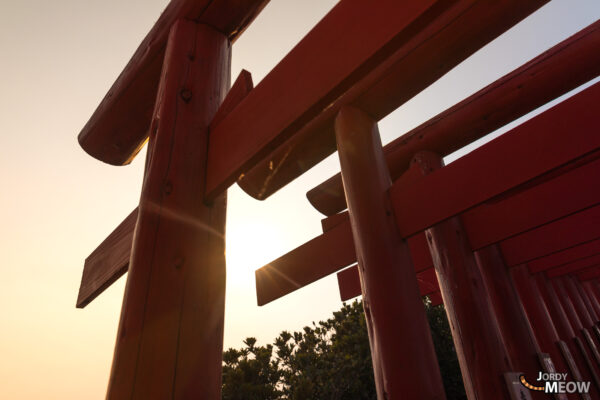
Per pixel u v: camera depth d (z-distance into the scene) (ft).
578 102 4.01
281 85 3.42
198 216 3.71
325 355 27.09
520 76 7.73
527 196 7.10
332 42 3.08
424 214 4.57
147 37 5.92
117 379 2.87
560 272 16.08
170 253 3.37
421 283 12.09
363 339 27.40
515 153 4.22
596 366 15.46
